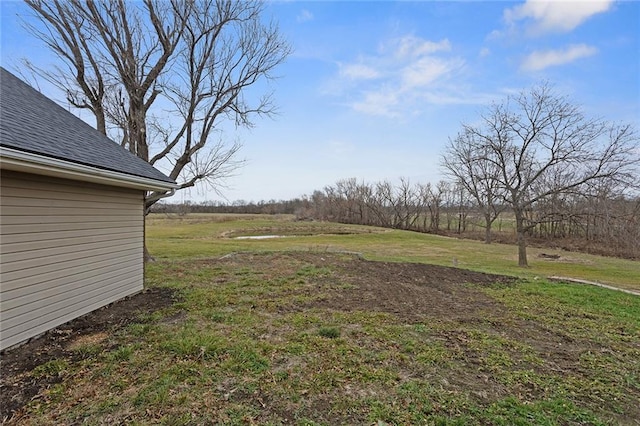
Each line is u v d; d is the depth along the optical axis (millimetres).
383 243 20188
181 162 10664
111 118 10125
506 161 13133
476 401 2658
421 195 35469
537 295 6527
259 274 7793
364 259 10602
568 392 2855
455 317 4953
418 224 36406
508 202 13156
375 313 4984
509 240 23781
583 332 4438
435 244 20469
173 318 4570
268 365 3182
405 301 5789
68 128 5078
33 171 3654
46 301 3992
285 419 2375
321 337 3945
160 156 10375
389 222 37812
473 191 19406
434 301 5891
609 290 7027
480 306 5656
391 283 7199
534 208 13234
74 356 3348
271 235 25719
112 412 2426
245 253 11328
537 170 12922
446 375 3094
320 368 3146
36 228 3871
